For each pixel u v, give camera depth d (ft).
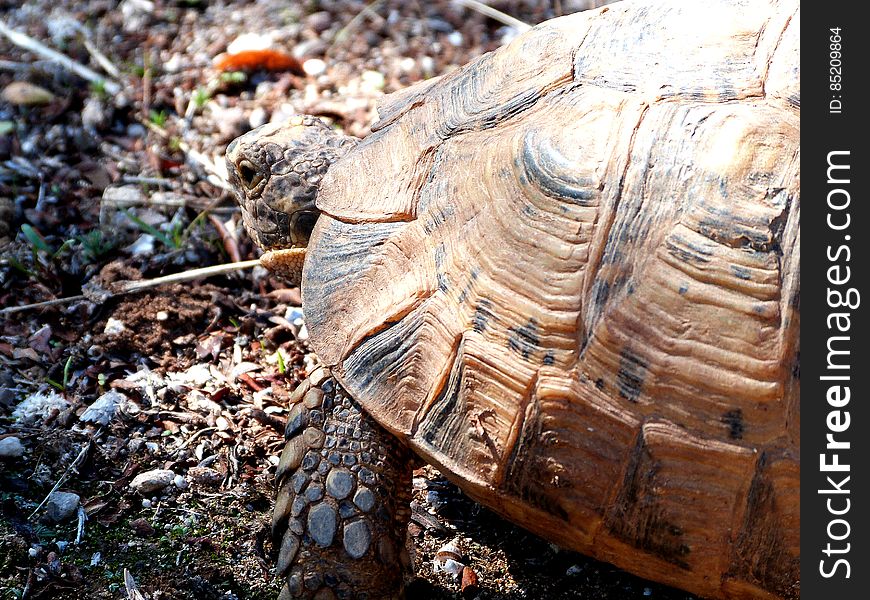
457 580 1.36
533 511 1.23
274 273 1.54
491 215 1.26
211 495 1.42
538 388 1.22
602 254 1.22
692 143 1.22
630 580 1.37
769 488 1.19
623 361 1.21
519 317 1.23
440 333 1.25
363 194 1.35
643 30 1.30
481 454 1.23
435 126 1.36
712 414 1.20
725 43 1.27
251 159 1.49
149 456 1.44
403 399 1.26
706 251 1.20
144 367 1.55
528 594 1.35
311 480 1.29
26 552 1.33
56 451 1.43
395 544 1.30
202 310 1.63
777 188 1.20
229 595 1.32
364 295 1.30
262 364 1.58
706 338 1.20
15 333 1.57
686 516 1.20
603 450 1.21
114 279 1.65
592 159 1.23
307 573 1.28
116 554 1.34
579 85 1.29
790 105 1.23
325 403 1.31
